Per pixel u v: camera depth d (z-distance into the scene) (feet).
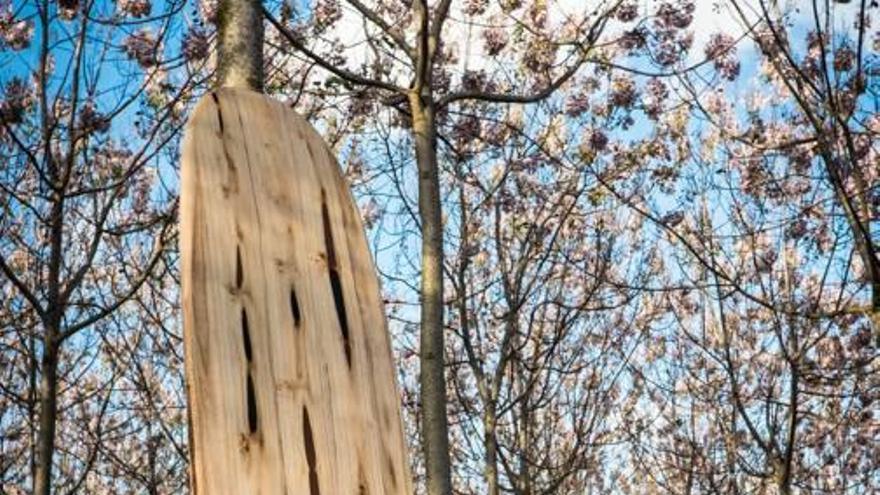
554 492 43.32
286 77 28.81
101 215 25.91
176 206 27.61
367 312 7.31
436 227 18.78
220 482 6.40
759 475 41.75
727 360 40.40
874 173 32.58
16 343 33.81
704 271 40.75
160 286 31.78
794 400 36.99
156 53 26.63
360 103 32.53
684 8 32.73
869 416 44.98
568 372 37.58
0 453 36.60
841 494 47.11
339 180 7.60
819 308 37.50
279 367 6.82
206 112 7.30
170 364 36.27
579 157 37.11
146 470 39.29
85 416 36.55
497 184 36.83
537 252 38.27
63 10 26.61
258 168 7.30
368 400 7.08
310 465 6.70
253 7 10.94
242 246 7.01
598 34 24.31
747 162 38.83
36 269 28.89
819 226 38.91
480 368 36.91
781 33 27.50
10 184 28.60
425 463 17.37
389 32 20.70
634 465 49.57
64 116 27.73
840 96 27.81
